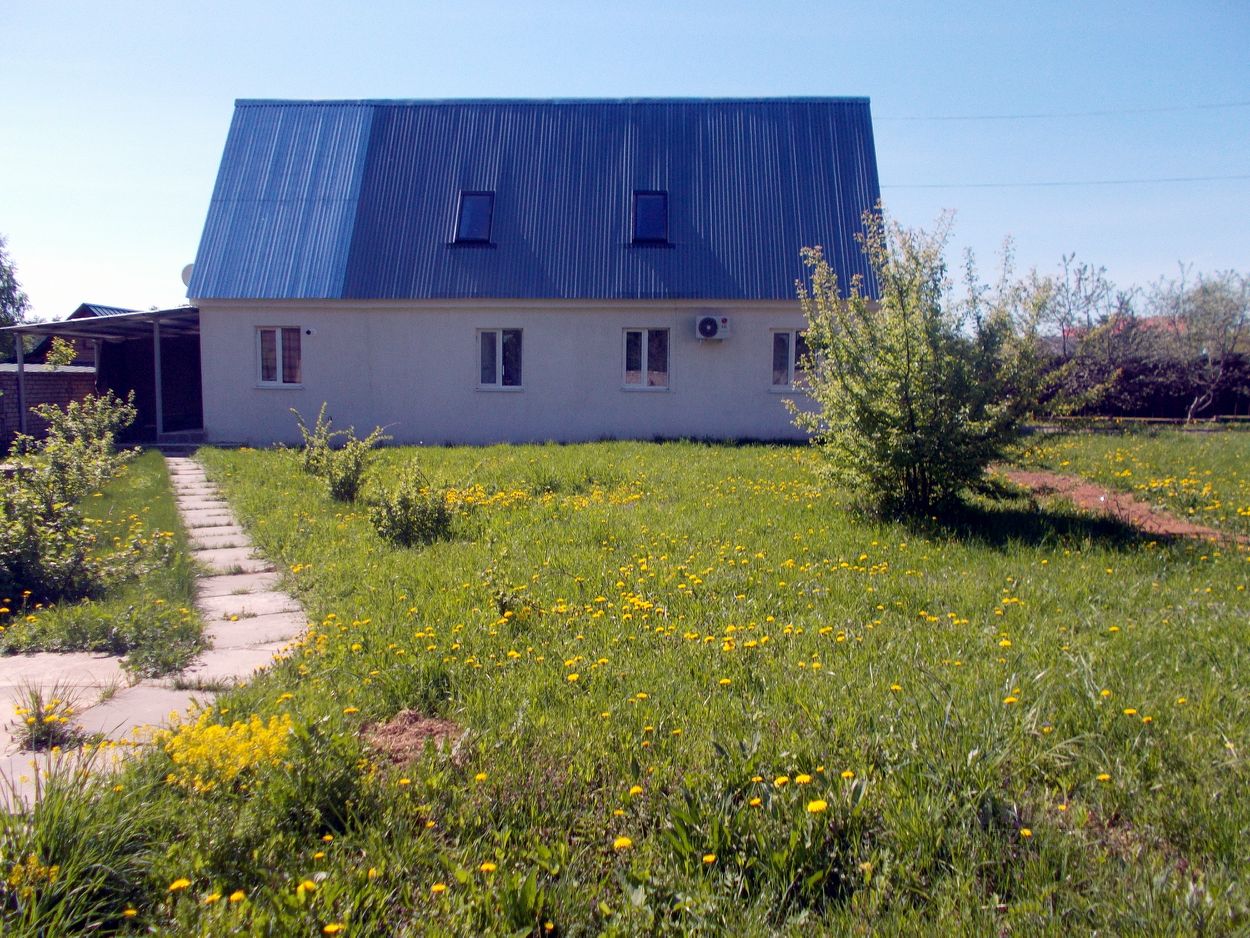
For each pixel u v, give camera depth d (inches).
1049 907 115.0
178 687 210.5
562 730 169.2
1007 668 193.8
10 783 140.9
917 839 127.9
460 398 797.2
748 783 141.7
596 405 793.6
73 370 943.7
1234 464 546.6
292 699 189.9
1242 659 198.2
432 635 227.1
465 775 153.4
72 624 252.1
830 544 330.0
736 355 786.2
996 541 340.8
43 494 304.5
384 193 840.3
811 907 119.4
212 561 351.9
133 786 140.1
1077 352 390.9
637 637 223.5
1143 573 291.0
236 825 131.4
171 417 948.0
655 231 807.7
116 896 119.3
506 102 890.7
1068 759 152.6
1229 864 125.0
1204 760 151.5
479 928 114.7
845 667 198.4
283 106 903.1
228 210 837.8
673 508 404.5
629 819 139.7
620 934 111.9
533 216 821.2
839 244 798.5
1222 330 1130.7
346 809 139.7
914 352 374.0
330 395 800.3
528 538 346.3
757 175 835.4
